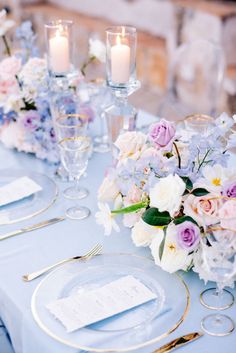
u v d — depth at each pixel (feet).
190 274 3.82
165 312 3.40
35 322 3.40
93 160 5.56
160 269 3.80
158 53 13.34
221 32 12.05
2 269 3.92
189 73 11.80
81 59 15.16
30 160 5.60
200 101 11.76
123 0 14.99
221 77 8.76
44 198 4.81
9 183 5.06
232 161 5.46
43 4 17.40
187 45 8.95
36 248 4.15
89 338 3.21
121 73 5.15
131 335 3.23
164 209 3.49
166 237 3.58
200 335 3.25
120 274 3.77
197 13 12.59
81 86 6.26
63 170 5.32
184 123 5.28
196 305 3.51
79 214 4.57
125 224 4.01
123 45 5.06
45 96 5.33
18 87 5.57
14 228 4.40
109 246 4.14
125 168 3.76
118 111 5.17
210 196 3.58
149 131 3.94
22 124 5.45
